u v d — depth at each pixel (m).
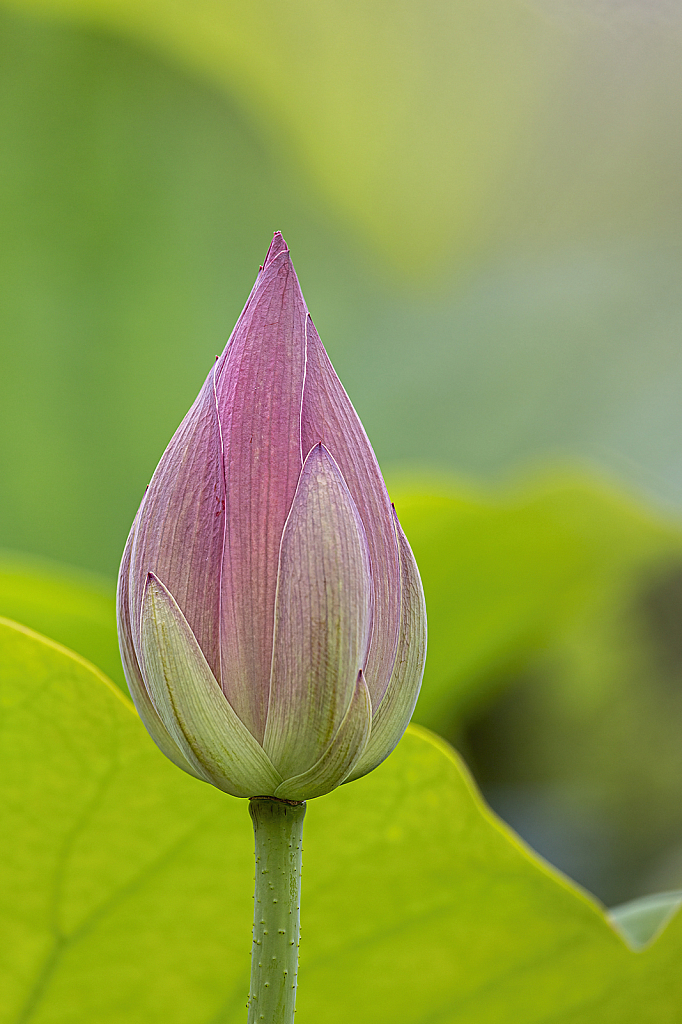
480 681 1.64
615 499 1.47
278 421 0.67
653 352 2.14
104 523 2.20
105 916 0.78
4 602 1.26
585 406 2.12
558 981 0.81
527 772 1.63
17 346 2.20
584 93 2.11
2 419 2.17
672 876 1.52
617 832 1.58
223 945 0.78
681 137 2.14
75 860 0.77
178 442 0.67
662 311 2.22
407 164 2.21
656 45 1.98
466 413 2.17
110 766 0.76
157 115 2.21
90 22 2.03
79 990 0.78
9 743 0.76
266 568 0.66
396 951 0.80
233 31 1.98
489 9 1.96
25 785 0.76
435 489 1.40
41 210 2.22
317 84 2.08
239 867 0.78
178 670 0.66
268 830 0.67
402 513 1.43
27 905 0.77
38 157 2.19
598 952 0.80
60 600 1.27
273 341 0.67
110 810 0.77
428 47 2.00
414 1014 0.81
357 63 2.04
